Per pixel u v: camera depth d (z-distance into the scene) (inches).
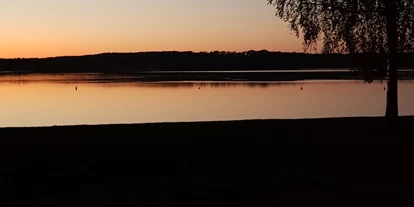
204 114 1568.7
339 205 429.1
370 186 477.4
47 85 3253.0
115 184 488.4
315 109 1668.3
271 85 3058.6
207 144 649.6
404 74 4495.6
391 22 719.1
